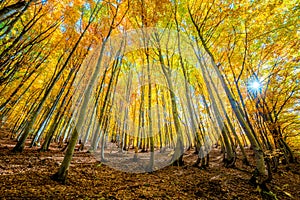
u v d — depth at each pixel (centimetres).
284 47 866
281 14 774
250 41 887
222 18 852
